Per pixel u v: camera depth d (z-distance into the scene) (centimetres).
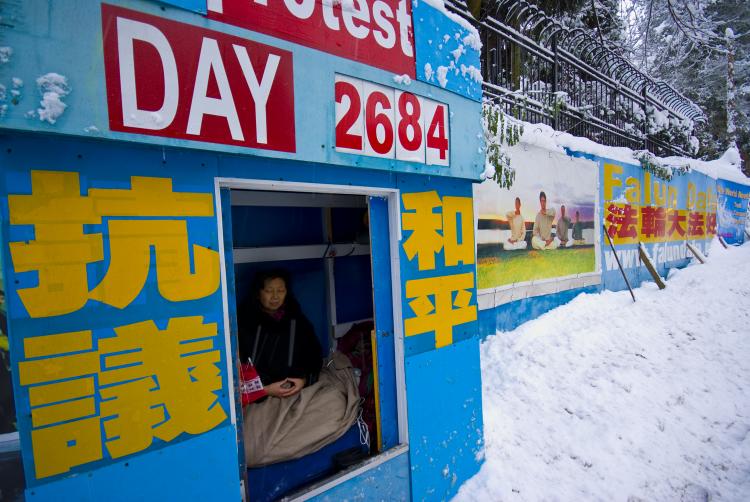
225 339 172
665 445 340
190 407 163
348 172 214
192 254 163
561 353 473
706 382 439
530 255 536
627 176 747
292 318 296
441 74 252
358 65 207
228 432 173
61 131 129
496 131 440
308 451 240
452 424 274
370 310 371
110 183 145
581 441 339
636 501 281
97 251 143
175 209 159
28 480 133
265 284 279
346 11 202
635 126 934
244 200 292
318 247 332
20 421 131
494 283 478
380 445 241
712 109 1780
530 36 676
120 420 148
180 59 150
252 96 169
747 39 1750
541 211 553
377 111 216
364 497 222
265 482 223
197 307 164
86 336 141
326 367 318
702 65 1752
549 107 623
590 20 1023
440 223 266
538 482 292
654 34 1375
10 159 129
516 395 397
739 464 321
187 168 162
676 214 936
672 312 623
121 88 139
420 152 240
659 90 1047
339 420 258
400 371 244
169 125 149
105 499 146
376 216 238
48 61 127
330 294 346
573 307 595
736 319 600
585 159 638
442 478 265
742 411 392
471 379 291
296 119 183
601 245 681
